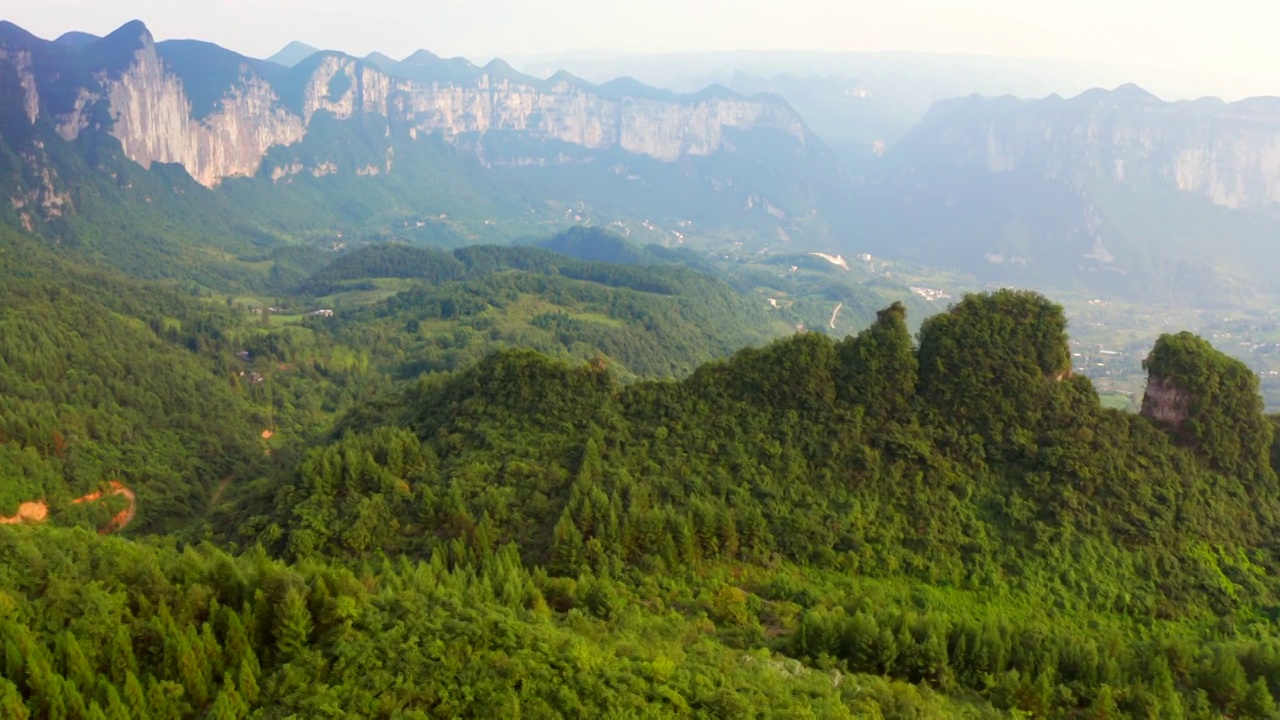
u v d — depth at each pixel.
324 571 53.53
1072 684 56.78
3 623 43.06
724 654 55.91
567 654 48.72
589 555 68.75
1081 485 76.69
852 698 52.34
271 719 43.00
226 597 50.75
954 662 59.00
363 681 45.50
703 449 82.12
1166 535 73.88
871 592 68.94
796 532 74.12
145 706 42.00
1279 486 80.12
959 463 79.88
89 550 55.16
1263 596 70.44
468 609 51.47
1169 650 60.41
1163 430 82.12
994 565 72.06
